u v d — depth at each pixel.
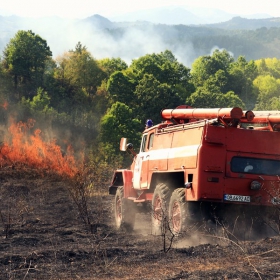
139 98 90.19
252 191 16.41
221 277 10.21
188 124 17.23
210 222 16.70
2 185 39.53
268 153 16.59
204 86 123.25
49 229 19.86
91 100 108.44
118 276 10.88
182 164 16.95
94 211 26.62
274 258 12.10
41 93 95.50
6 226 19.22
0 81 99.25
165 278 10.35
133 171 21.56
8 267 11.86
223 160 16.19
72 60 112.44
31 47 106.25
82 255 13.08
